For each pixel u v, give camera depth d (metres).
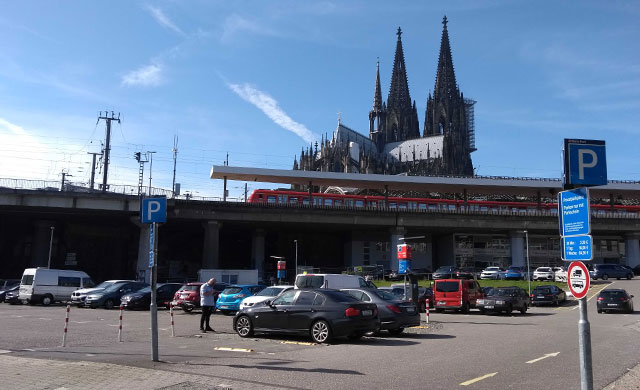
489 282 54.50
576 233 7.12
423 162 145.25
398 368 10.83
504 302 29.34
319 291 15.91
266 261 89.19
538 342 15.84
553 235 78.19
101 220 70.19
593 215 72.00
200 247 87.31
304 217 67.19
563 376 10.05
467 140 158.75
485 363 11.60
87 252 73.75
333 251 87.25
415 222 70.31
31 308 31.86
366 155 145.12
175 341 15.63
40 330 18.36
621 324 22.89
